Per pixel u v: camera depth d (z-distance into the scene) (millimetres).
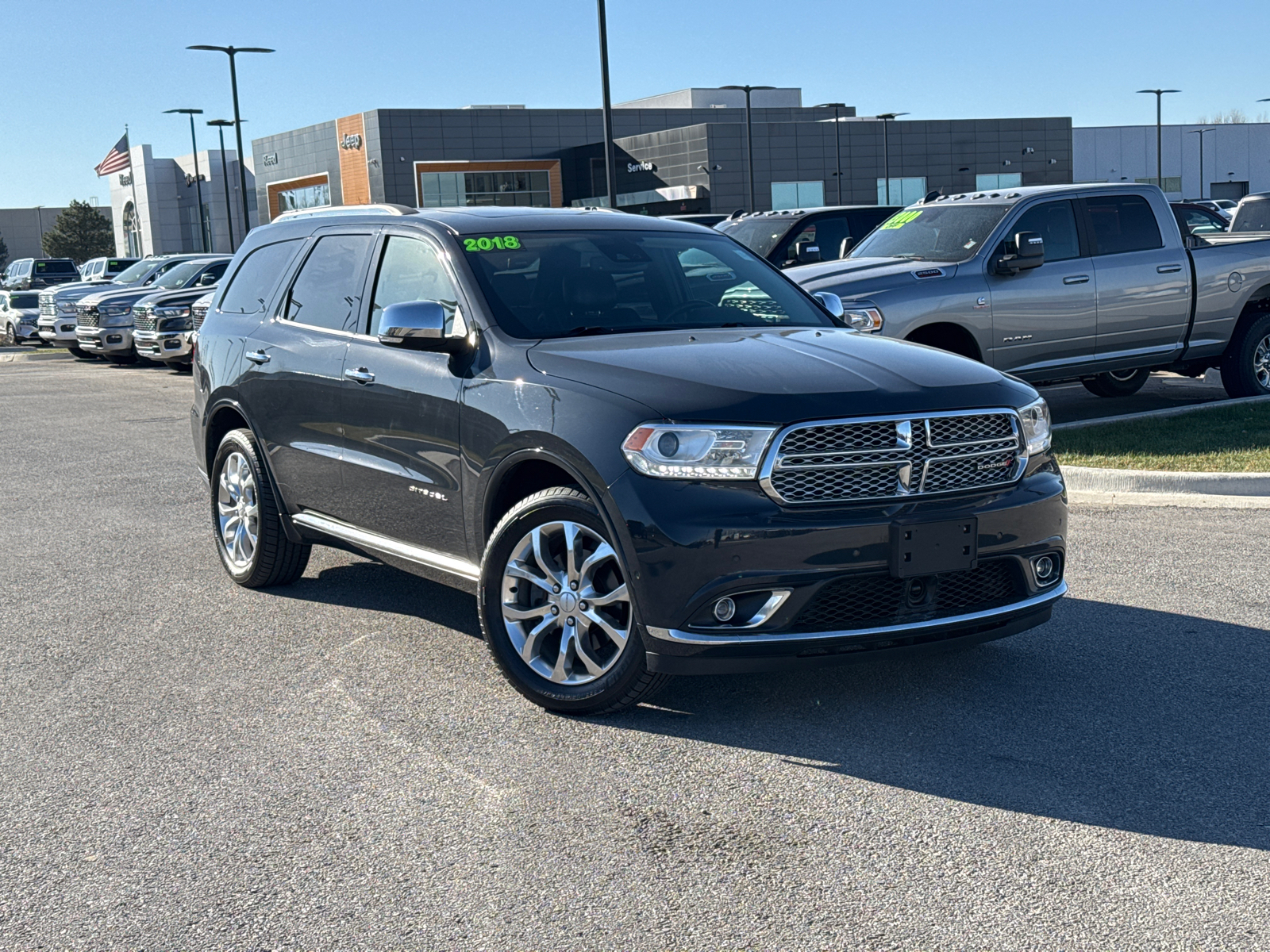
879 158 73875
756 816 3648
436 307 4773
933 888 3195
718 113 82375
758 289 5660
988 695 4598
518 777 3979
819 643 4059
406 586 6480
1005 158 76625
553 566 4531
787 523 4004
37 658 5375
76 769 4137
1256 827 3488
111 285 27062
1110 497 7930
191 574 6871
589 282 5242
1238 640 5152
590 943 2977
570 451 4273
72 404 17000
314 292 6000
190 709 4684
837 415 4094
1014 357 9945
